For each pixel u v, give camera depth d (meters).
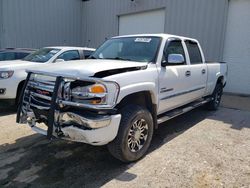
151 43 4.54
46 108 3.40
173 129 5.30
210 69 6.23
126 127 3.47
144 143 3.87
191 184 3.20
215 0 10.48
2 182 3.21
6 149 4.17
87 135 3.12
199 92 5.81
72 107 3.27
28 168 3.57
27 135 4.79
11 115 6.08
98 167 3.61
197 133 5.07
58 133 3.30
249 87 10.08
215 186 3.17
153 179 3.30
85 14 16.92
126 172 3.48
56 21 15.80
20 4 13.99
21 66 6.34
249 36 9.92
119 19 14.81
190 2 11.26
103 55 4.83
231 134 5.06
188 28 11.44
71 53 7.54
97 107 3.11
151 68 4.05
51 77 3.47
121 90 3.34
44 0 15.04
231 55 10.41
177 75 4.66
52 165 3.66
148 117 3.87
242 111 7.07
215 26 10.58
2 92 6.06
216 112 6.89
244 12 9.95
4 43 13.57
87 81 3.18
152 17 13.04
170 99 4.56
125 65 3.73
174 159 3.87
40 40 15.12
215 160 3.87
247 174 3.48
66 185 3.15
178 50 5.00
